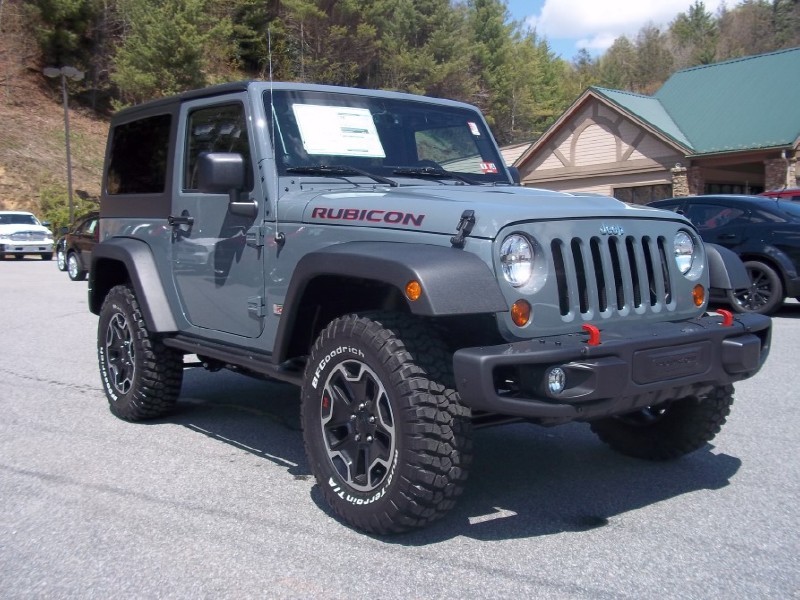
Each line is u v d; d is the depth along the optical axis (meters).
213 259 4.85
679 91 25.17
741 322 3.97
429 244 3.62
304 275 3.91
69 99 38.03
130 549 3.60
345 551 3.56
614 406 3.49
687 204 11.78
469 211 3.54
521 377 3.39
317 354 3.88
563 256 3.63
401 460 3.45
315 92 4.81
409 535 3.73
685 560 3.48
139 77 32.34
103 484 4.46
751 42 83.50
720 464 4.82
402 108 5.12
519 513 4.04
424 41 39.38
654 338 3.55
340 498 3.78
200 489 4.38
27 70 37.22
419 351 3.49
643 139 23.50
